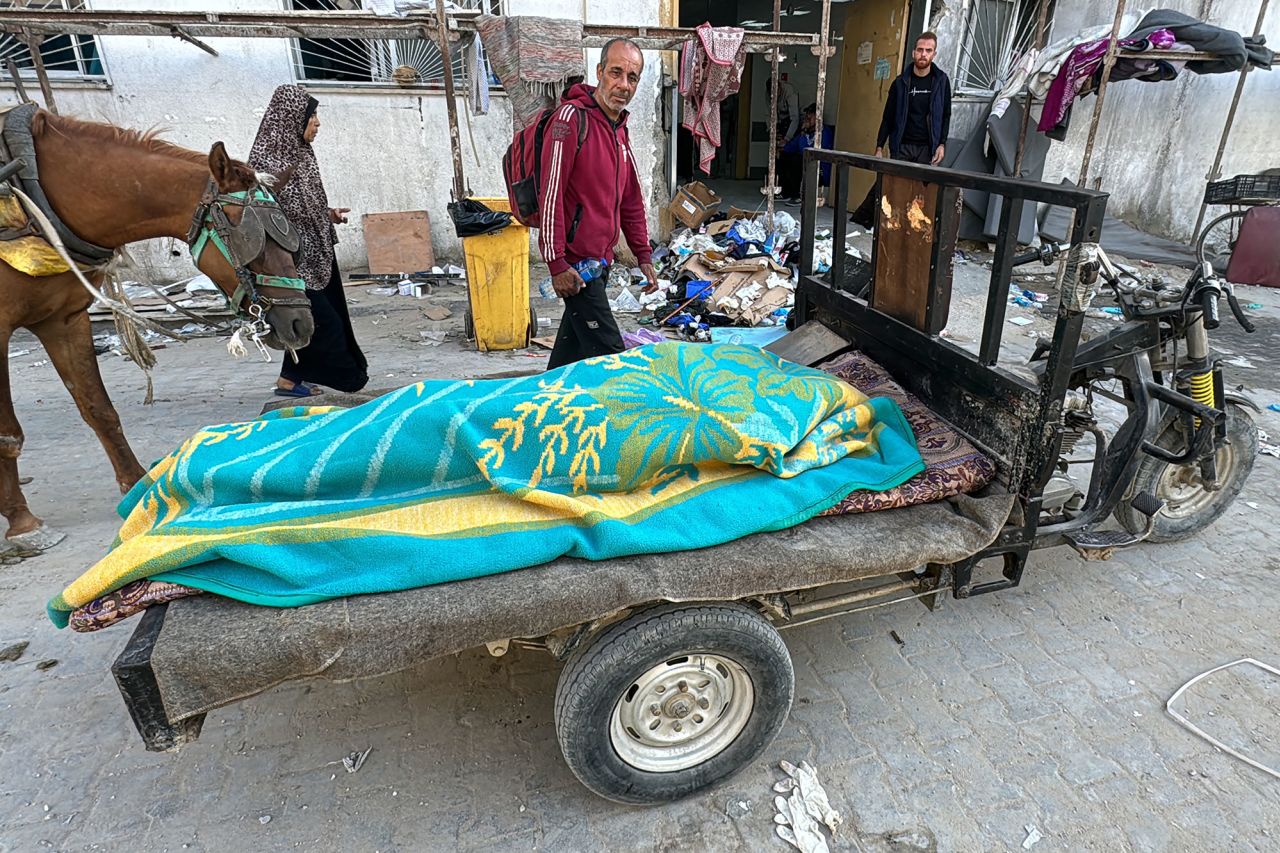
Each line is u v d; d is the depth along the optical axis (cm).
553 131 341
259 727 240
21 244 282
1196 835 204
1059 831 206
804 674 263
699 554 193
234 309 312
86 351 341
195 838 203
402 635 166
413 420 208
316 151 802
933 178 233
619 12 823
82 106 725
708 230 842
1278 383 526
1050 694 254
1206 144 889
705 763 209
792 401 235
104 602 171
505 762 229
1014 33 947
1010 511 217
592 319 381
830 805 212
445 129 830
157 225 302
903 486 221
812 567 192
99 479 394
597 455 208
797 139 1177
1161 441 312
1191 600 301
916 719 244
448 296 784
